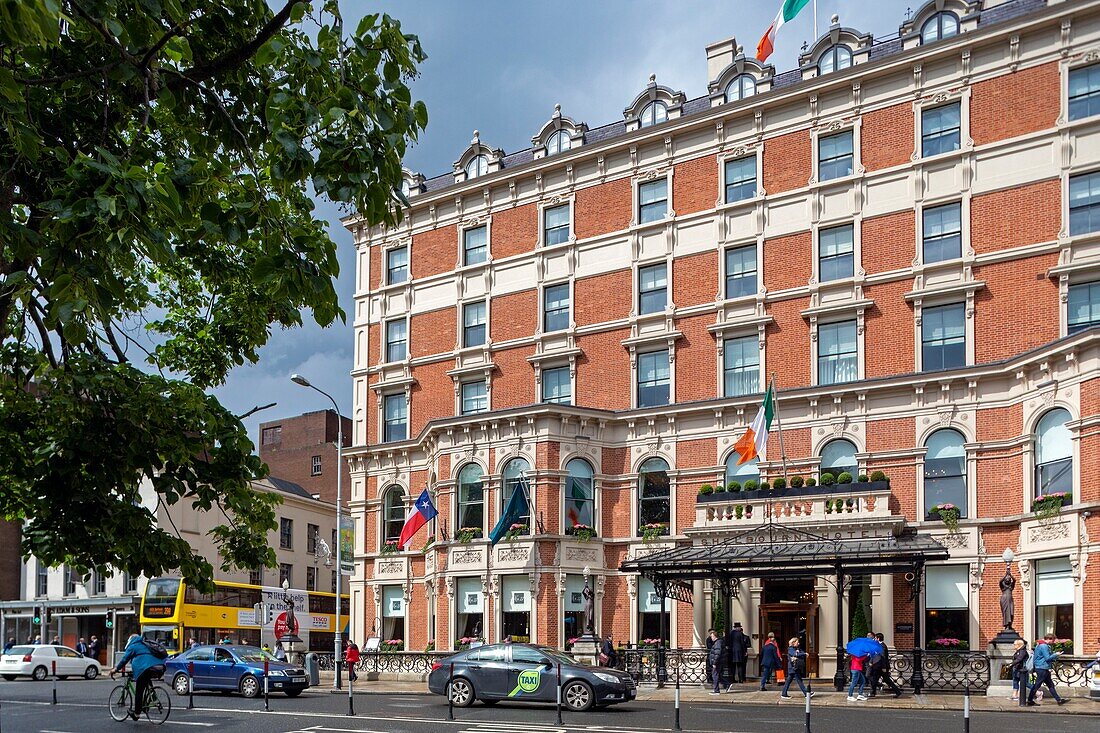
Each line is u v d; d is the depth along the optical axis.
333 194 8.13
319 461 83.31
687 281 40.81
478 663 26.53
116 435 9.22
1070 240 33.09
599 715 23.81
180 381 10.04
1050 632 31.16
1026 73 34.94
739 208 39.97
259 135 9.48
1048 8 34.12
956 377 34.34
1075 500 29.89
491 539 38.62
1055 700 26.19
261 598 53.12
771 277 38.97
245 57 8.91
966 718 16.55
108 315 7.45
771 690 30.70
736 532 36.31
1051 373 31.42
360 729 21.12
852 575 34.00
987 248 34.84
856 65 37.62
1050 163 34.06
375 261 50.41
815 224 38.28
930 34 37.59
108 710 27.81
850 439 36.41
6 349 10.50
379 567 46.62
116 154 8.51
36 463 8.95
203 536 61.44
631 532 40.22
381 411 48.72
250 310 11.87
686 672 33.78
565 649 38.28
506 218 46.09
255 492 11.09
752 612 36.22
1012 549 32.91
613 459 41.25
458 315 46.66
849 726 20.81
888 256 36.69
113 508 9.34
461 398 46.03
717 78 41.97
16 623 67.56
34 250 7.36
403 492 47.03
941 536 34.06
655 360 41.28
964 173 35.56
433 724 22.03
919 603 31.42
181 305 12.42
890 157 37.19
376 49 8.87
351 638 47.28
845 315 37.25
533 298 44.56
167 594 47.97
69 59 8.29
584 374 42.72
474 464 41.94
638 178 42.62
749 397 38.12
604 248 43.09
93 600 65.38
